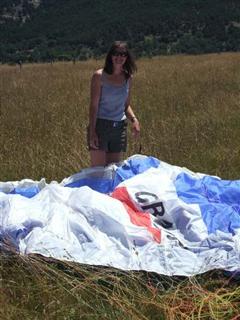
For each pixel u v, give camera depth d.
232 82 11.80
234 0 73.56
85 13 88.44
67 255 3.32
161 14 73.75
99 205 3.68
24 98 10.59
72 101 9.77
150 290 3.14
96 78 4.46
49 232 3.46
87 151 5.69
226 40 66.81
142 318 2.93
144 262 3.34
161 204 3.86
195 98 9.63
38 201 3.85
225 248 3.49
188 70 14.98
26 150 6.01
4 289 3.15
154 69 16.05
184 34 69.38
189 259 3.39
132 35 73.75
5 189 4.32
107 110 4.55
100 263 3.29
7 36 86.94
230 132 6.78
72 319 2.95
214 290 3.21
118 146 4.68
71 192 3.88
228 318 2.99
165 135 6.64
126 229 3.56
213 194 4.22
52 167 5.33
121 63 4.40
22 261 3.35
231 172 5.24
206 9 72.31
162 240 3.58
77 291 3.12
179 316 3.00
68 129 7.14
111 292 3.14
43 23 90.81
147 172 4.18
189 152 5.88
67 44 77.06
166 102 9.30
